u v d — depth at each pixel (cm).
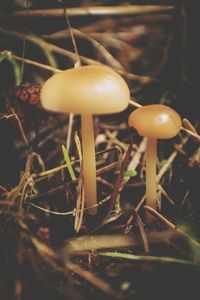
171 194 14
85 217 12
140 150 15
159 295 10
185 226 12
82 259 11
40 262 10
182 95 17
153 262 11
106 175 15
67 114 16
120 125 17
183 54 17
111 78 11
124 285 10
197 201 14
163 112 12
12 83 16
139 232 12
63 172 14
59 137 16
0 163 14
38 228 12
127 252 11
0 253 11
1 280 10
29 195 13
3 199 13
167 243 12
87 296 10
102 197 14
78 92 10
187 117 16
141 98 17
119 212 13
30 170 14
